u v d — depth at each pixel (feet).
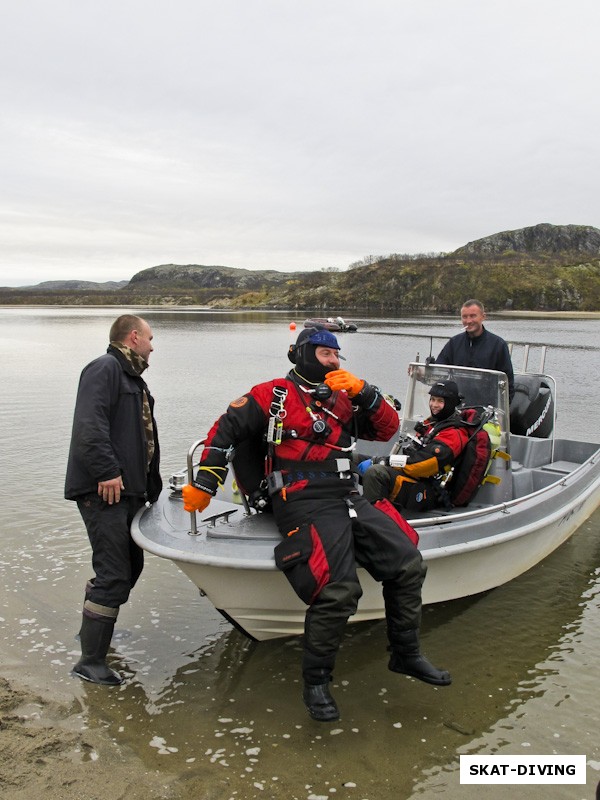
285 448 11.03
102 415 11.53
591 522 21.17
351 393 11.17
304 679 10.59
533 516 15.23
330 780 9.59
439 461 14.14
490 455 15.40
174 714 11.05
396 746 10.41
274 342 96.89
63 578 15.94
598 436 33.24
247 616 12.39
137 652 13.07
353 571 10.33
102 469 11.35
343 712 11.28
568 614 15.07
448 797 9.35
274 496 10.96
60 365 65.51
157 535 11.99
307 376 11.31
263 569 10.96
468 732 10.80
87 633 11.80
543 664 12.98
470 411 15.24
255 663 12.78
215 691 11.78
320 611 10.18
